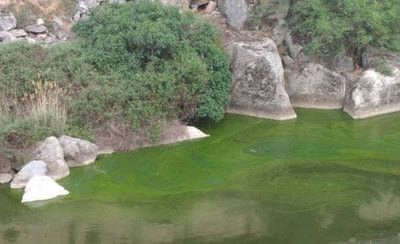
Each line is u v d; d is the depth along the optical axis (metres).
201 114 16.28
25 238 11.85
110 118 15.12
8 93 14.92
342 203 13.33
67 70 15.61
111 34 16.23
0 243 11.64
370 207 13.17
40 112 14.68
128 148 15.29
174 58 16.12
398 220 12.70
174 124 15.94
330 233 12.20
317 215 12.84
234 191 13.71
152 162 14.82
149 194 13.54
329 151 15.52
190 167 14.69
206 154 15.28
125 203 13.17
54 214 12.72
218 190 13.75
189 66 15.91
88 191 13.59
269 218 12.72
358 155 15.33
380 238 12.04
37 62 15.55
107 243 11.73
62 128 14.70
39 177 13.50
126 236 11.98
